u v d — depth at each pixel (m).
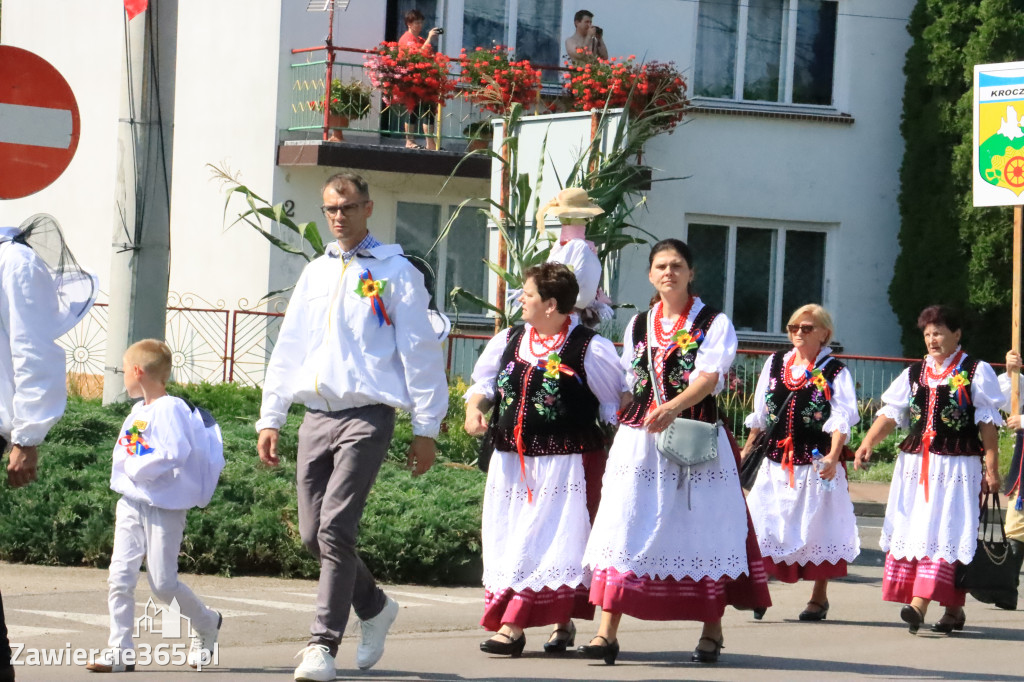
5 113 10.29
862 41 24.72
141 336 14.04
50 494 11.84
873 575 13.31
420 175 22.33
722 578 8.51
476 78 21.67
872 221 24.88
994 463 10.15
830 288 24.86
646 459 8.41
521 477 8.59
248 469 12.59
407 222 22.80
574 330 8.65
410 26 22.02
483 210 15.13
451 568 11.82
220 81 22.58
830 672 8.41
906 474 10.55
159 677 7.50
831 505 10.85
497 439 8.68
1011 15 23.28
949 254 23.72
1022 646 9.68
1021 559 10.77
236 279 22.23
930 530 10.26
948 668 8.71
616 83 21.77
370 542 11.68
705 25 24.31
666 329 8.58
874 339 24.97
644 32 24.00
